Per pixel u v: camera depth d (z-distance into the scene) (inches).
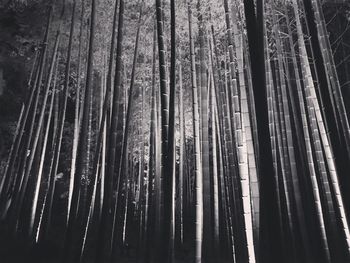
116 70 165.5
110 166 154.2
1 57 311.4
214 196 201.6
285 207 191.9
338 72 295.9
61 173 336.5
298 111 265.0
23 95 333.4
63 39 262.5
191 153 371.2
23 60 325.1
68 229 156.6
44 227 224.1
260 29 103.2
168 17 235.5
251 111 189.3
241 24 198.4
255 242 127.0
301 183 246.8
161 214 211.6
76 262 159.0
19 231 236.7
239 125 140.7
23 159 219.5
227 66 241.3
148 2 244.1
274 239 86.8
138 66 283.9
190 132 312.8
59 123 224.4
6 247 195.3
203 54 174.6
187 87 296.7
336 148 141.7
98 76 314.8
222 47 251.8
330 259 176.4
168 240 128.9
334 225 178.4
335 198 174.4
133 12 249.3
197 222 141.6
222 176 243.1
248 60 197.3
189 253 265.1
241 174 131.3
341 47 299.7
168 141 137.6
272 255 86.2
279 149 200.1
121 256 258.4
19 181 215.6
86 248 231.5
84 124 170.2
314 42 148.9
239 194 204.5
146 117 313.6
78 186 161.8
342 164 140.3
